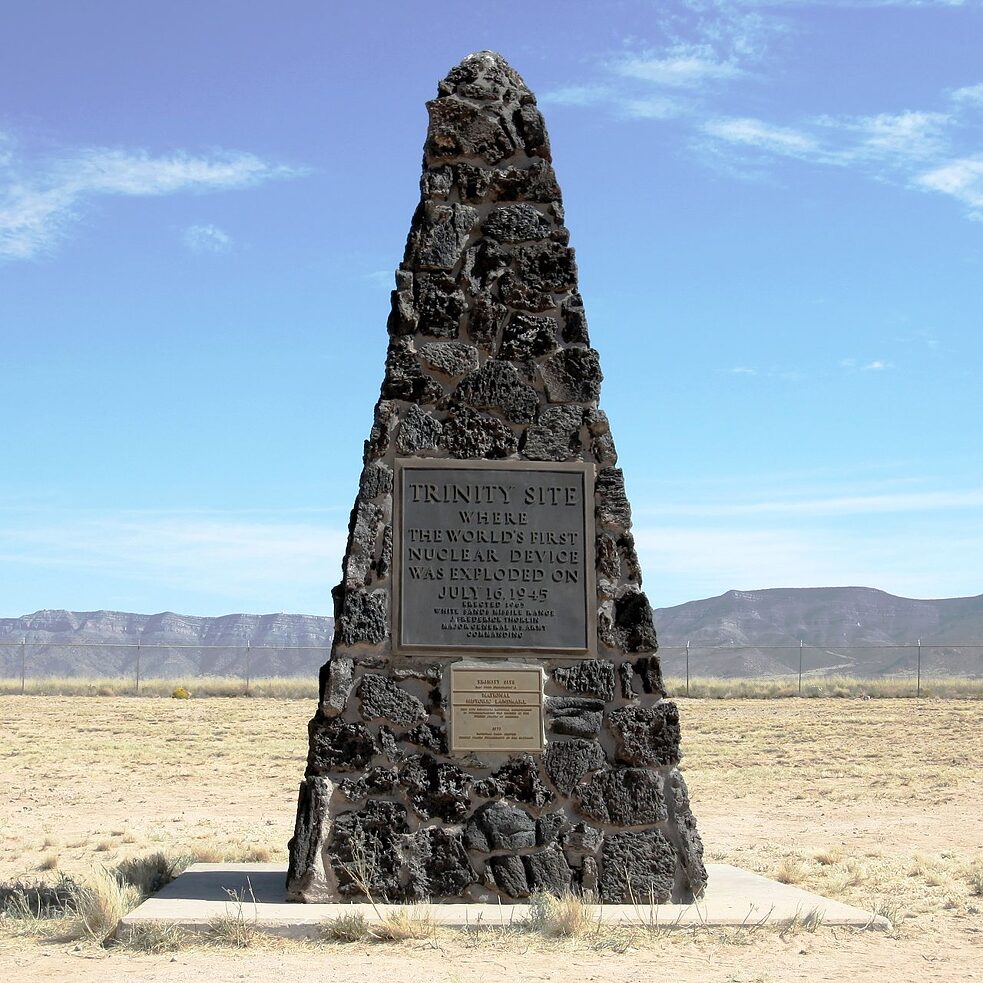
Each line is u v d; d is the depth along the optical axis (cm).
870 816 1827
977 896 1154
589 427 1072
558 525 1053
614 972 791
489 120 1107
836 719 3772
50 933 923
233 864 1223
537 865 1000
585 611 1043
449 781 1002
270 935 892
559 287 1091
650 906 977
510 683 1024
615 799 1016
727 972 799
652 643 1045
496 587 1038
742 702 4722
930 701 4738
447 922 916
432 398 1061
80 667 15350
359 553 1031
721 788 2180
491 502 1049
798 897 1026
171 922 896
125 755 2642
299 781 2234
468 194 1097
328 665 1016
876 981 790
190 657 16112
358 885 973
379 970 790
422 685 1022
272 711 4025
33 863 1349
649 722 1032
